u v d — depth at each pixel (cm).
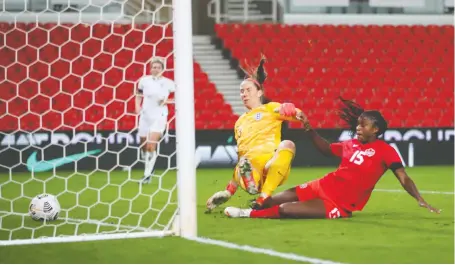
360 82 6175
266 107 2459
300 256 1642
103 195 3122
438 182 3966
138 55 5912
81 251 1725
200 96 5772
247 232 2008
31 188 3541
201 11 6800
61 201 2867
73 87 5619
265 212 2289
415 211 2523
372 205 2725
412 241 1855
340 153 2322
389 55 6481
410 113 5994
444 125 5994
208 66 6269
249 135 2425
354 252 1695
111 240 1870
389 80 6244
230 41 6391
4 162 4719
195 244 1805
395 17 7019
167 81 3775
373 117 2239
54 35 5959
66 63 5784
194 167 1948
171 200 2870
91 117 5309
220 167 5141
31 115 5356
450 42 6662
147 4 6078
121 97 5603
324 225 2138
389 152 2241
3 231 2072
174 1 1969
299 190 2338
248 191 2400
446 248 1752
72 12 6150
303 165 5284
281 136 2516
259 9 7162
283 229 2059
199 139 5103
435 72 6359
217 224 2169
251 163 2397
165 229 1970
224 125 5612
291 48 6425
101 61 5822
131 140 4997
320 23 6969
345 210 2303
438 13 7269
